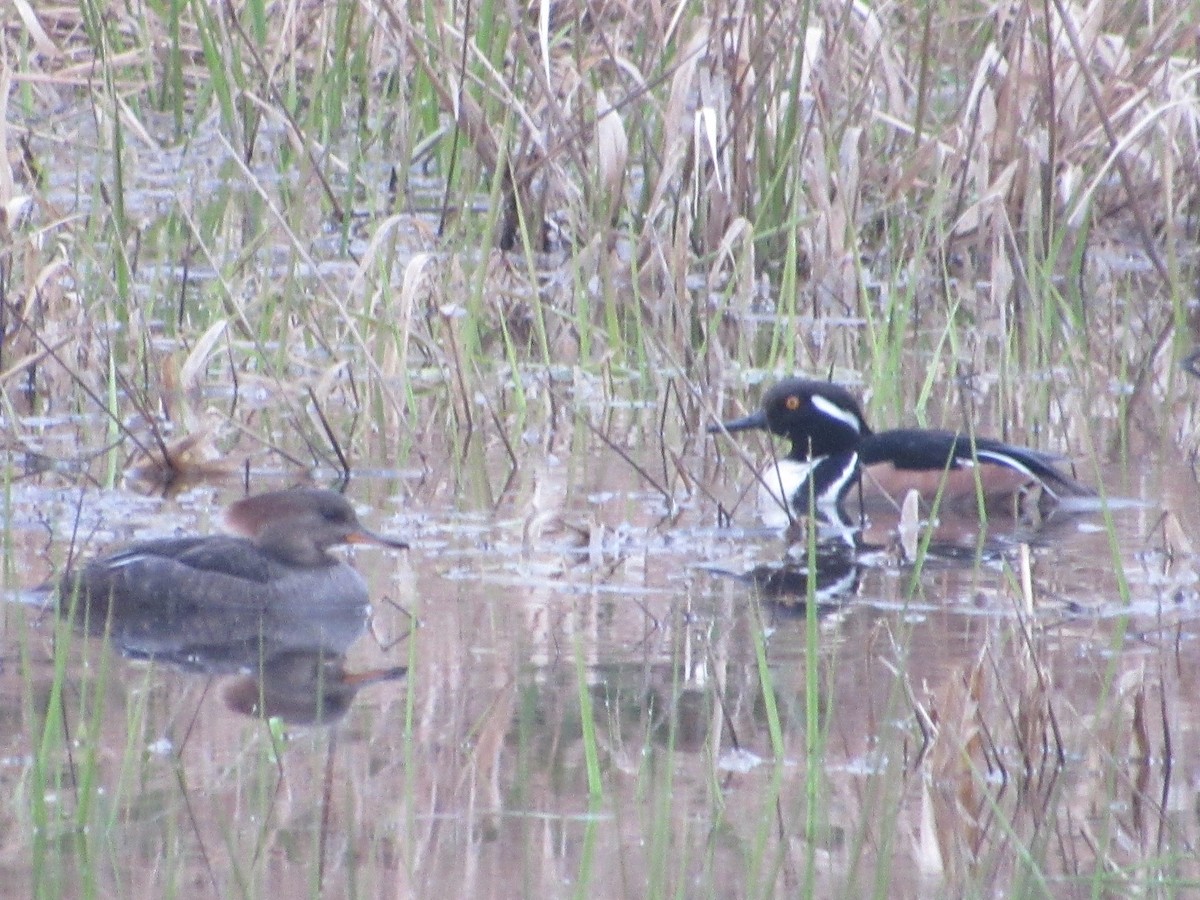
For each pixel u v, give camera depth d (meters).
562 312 18.72
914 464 14.78
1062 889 7.78
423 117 24.94
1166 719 9.04
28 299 17.11
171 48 25.25
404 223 22.31
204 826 8.09
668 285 18.05
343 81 23.44
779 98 20.59
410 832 8.05
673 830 8.17
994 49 21.66
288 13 23.73
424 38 20.62
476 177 22.67
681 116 20.12
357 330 17.17
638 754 8.99
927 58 21.28
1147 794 8.73
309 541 11.54
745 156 20.97
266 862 7.74
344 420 16.44
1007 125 21.88
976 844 8.20
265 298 18.09
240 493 14.12
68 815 8.19
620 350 18.39
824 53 20.89
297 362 17.52
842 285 20.70
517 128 22.16
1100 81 22.22
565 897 7.45
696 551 12.93
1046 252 21.88
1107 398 17.52
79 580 11.19
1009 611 11.38
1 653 10.41
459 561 12.53
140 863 7.71
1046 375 17.88
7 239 18.11
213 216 22.14
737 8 21.31
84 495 13.94
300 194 21.02
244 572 11.41
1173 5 21.91
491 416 16.36
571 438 16.14
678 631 10.96
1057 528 13.75
